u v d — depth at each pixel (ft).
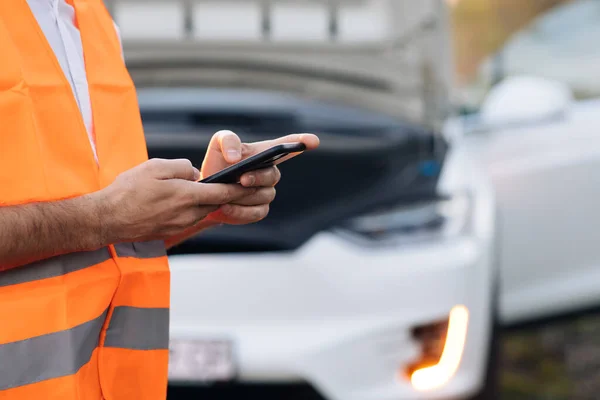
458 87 16.53
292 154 4.75
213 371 9.11
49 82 4.28
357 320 9.18
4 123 4.09
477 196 10.28
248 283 9.10
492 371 10.39
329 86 12.76
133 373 4.69
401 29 11.87
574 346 14.58
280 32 12.14
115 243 4.50
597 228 12.92
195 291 9.11
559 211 12.63
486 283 9.79
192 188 4.39
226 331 9.09
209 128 10.41
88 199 4.21
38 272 4.24
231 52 12.37
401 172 9.86
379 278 9.23
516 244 12.28
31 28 4.28
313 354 9.04
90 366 4.47
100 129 4.63
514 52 15.72
